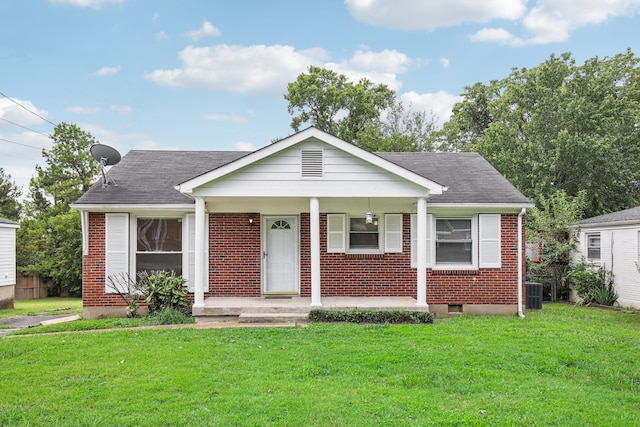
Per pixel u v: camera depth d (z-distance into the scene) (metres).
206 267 13.30
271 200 12.65
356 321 11.05
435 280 13.09
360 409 5.44
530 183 22.88
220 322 11.32
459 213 13.27
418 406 5.54
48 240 27.95
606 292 15.65
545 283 18.02
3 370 7.05
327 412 5.33
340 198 12.27
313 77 37.59
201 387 6.16
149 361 7.43
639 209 16.50
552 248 17.81
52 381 6.50
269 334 9.53
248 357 7.69
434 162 15.83
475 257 13.18
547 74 24.62
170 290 12.22
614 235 15.75
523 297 13.22
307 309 11.47
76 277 27.73
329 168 11.66
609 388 6.38
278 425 5.00
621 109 23.81
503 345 8.55
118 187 13.22
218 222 13.39
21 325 12.38
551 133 23.31
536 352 8.09
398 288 13.41
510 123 25.42
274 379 6.54
